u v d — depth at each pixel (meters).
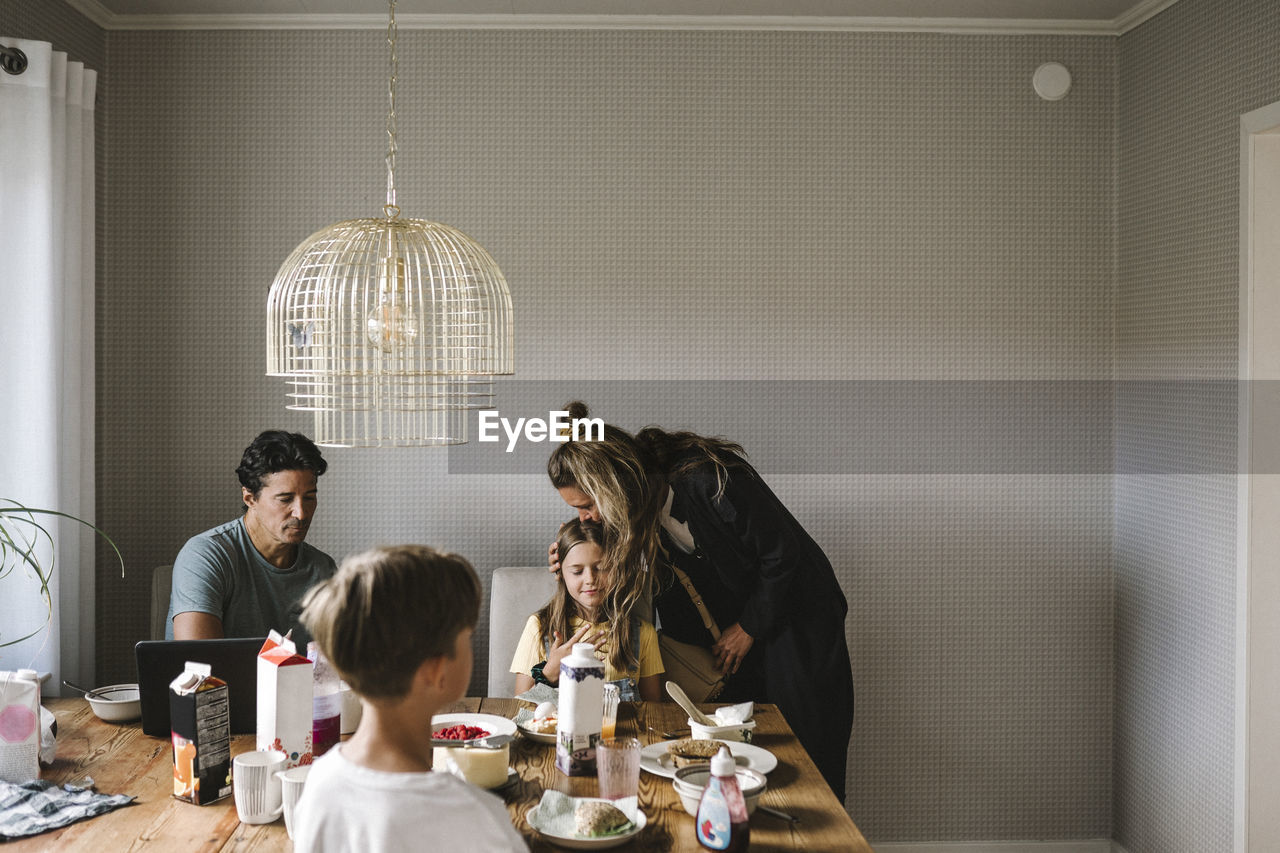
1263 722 2.35
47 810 1.51
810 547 2.47
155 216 2.84
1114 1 2.77
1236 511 2.38
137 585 2.86
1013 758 2.98
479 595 1.21
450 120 2.86
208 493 2.86
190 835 1.46
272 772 1.50
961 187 2.91
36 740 1.63
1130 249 2.87
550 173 2.87
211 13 2.81
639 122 2.87
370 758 1.15
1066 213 2.93
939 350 2.92
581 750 1.69
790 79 2.88
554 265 2.87
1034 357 2.94
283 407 2.85
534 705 2.05
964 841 2.98
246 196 2.85
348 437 2.85
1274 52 2.26
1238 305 2.38
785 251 2.89
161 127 2.84
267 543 2.32
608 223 2.88
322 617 1.13
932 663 2.96
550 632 2.31
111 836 1.45
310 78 2.85
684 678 2.50
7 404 2.29
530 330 2.88
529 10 2.82
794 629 2.42
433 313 2.30
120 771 1.70
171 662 1.83
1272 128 2.27
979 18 2.88
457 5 2.79
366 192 2.86
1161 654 2.72
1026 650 2.97
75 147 2.46
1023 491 2.95
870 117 2.90
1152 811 2.76
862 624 2.94
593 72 2.87
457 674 1.18
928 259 2.91
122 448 2.85
